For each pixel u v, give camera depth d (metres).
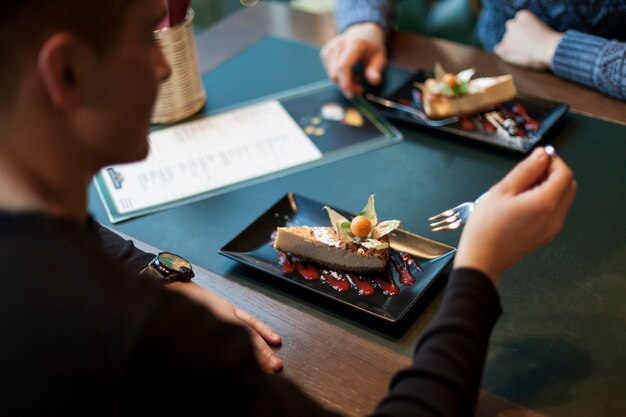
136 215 0.82
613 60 0.95
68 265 0.38
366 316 0.66
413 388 0.44
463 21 1.44
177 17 0.92
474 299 0.48
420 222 0.78
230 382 0.39
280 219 0.79
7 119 0.39
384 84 1.05
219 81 1.08
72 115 0.40
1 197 0.39
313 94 1.03
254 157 0.91
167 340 0.38
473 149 0.90
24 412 0.39
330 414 0.44
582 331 0.63
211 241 0.77
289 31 1.19
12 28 0.36
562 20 1.09
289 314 0.66
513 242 0.52
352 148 0.91
